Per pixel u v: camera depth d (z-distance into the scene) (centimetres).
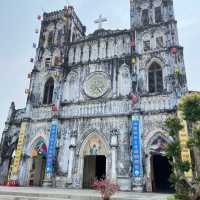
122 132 2631
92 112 2892
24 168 2903
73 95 3141
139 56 2995
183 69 2678
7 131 3300
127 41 3198
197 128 1455
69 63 3419
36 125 3136
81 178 2639
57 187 2642
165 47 2927
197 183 1417
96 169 3238
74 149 2777
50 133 2938
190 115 1471
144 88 2773
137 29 3194
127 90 2858
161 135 2480
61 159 2789
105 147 2655
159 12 3319
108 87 2964
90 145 2783
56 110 3059
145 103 2683
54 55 3600
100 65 3177
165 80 2733
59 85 3259
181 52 2788
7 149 3195
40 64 3616
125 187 2364
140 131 2553
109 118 2762
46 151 2925
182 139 2245
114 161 2503
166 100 2608
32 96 3350
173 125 1591
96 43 3375
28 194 1759
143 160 2423
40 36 3878
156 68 2903
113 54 3184
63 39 3662
